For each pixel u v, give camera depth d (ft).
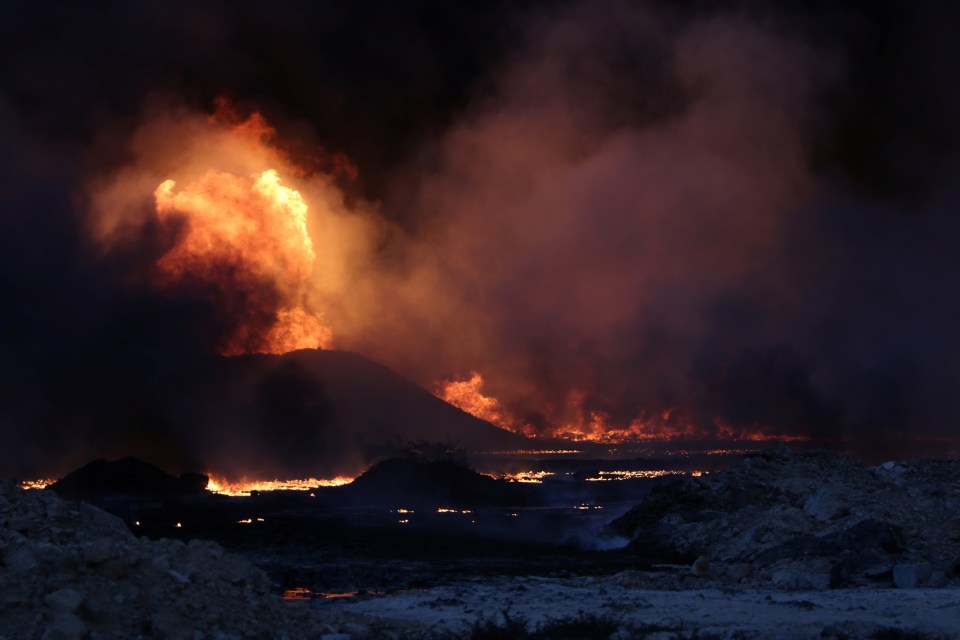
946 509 124.26
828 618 74.74
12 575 59.06
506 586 100.73
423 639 67.97
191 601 63.98
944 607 79.61
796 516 127.54
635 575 105.50
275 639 64.54
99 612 58.90
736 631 66.74
